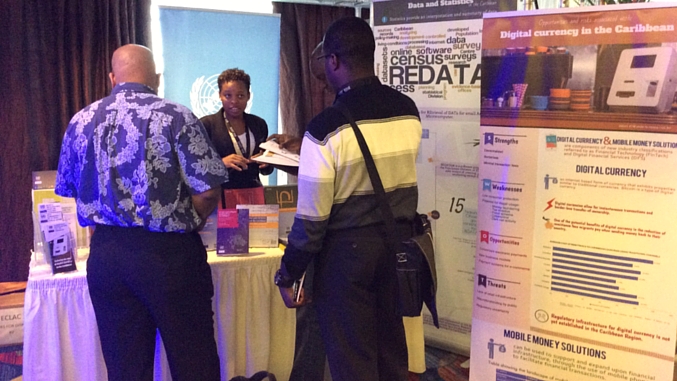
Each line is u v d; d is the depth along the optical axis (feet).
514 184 6.22
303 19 14.11
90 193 5.64
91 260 5.74
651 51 5.29
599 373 5.99
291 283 5.65
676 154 5.32
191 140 5.57
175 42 11.61
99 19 11.19
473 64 8.01
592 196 5.79
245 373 7.41
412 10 8.36
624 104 5.49
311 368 6.50
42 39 10.84
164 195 5.52
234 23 12.04
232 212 7.24
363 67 5.44
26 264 11.21
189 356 5.88
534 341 6.36
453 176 8.46
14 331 8.00
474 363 6.81
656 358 5.65
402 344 5.88
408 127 5.55
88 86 11.21
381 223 5.39
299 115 14.47
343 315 5.44
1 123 10.68
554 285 6.14
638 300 5.68
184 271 5.68
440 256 8.80
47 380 6.55
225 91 9.09
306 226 5.22
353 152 5.17
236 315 7.20
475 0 7.86
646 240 5.56
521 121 6.07
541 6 10.07
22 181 10.98
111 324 5.81
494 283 6.53
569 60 5.70
